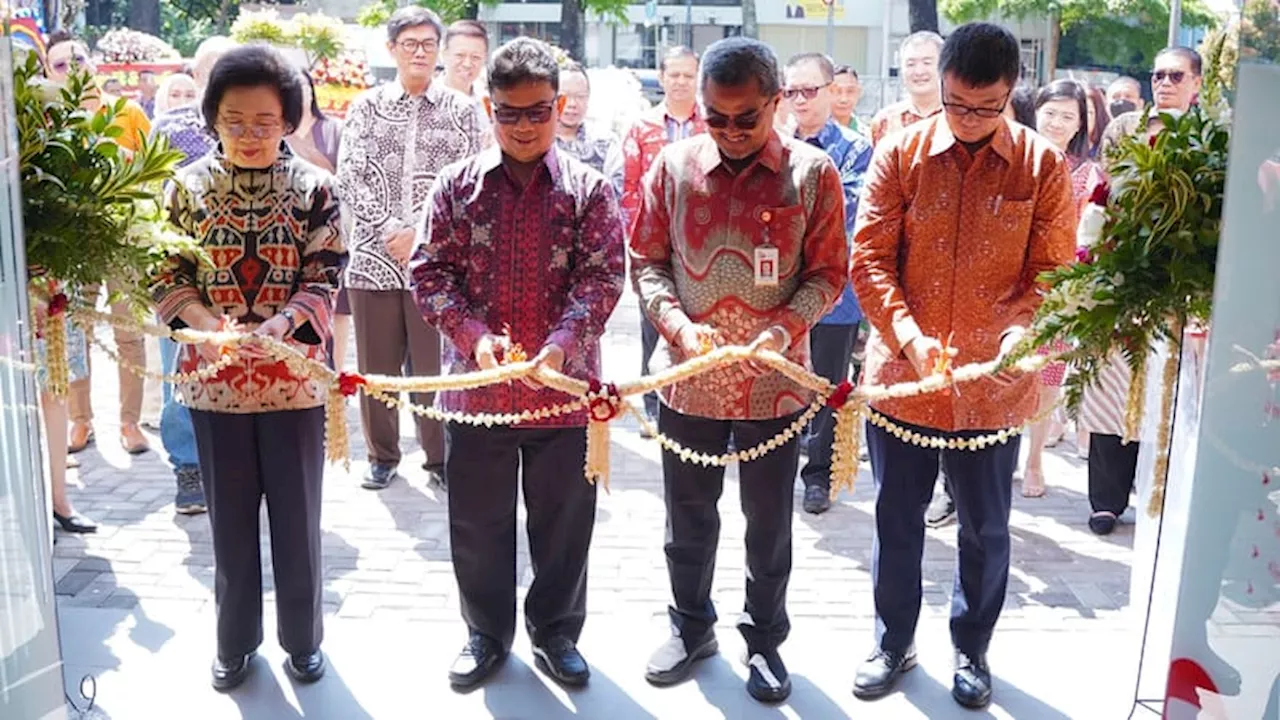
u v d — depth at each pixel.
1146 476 3.45
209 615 3.95
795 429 3.14
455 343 3.20
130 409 5.78
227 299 3.23
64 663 3.57
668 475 3.45
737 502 5.20
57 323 2.91
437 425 5.27
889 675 3.45
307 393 3.28
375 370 5.23
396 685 3.49
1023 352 2.79
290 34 7.66
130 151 3.14
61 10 5.84
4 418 2.36
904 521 3.42
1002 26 3.04
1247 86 2.15
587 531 3.46
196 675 3.52
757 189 3.20
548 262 3.25
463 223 3.27
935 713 3.36
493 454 3.35
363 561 4.47
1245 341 2.19
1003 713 3.35
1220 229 2.25
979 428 3.26
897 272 3.31
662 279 3.31
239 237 3.22
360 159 5.08
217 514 3.33
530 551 3.51
